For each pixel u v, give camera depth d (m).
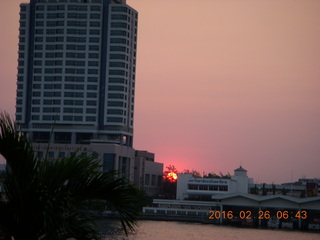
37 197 21.75
